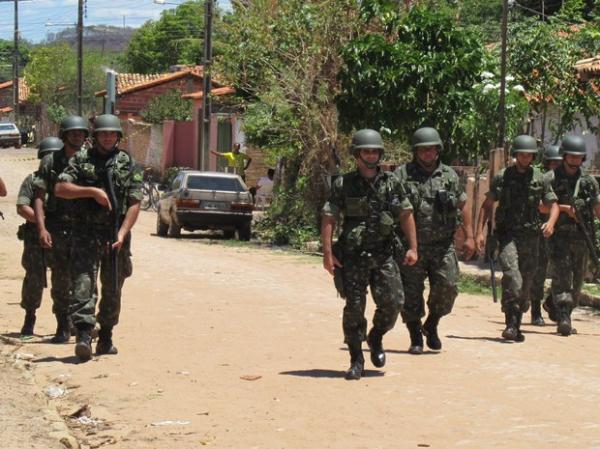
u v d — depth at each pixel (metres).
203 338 12.41
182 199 28.55
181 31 105.44
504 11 22.69
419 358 11.12
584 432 7.89
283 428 8.07
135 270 19.95
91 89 79.56
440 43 23.81
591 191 13.28
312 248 26.09
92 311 10.80
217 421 8.34
